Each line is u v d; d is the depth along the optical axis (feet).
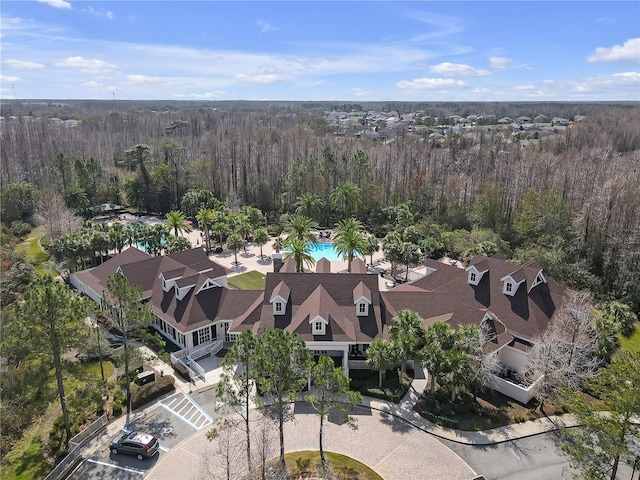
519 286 147.95
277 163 386.52
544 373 117.60
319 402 98.94
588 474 79.82
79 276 195.62
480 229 262.26
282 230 311.06
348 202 305.53
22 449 104.47
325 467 97.45
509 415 115.96
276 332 94.84
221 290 158.71
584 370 125.08
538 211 243.19
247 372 93.76
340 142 499.10
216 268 174.19
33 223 312.29
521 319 140.56
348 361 135.03
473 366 113.39
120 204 390.83
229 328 143.74
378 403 120.57
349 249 208.33
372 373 132.87
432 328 117.80
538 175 293.84
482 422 112.88
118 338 153.28
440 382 125.80
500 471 97.50
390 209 301.84
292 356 94.53
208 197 345.31
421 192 324.39
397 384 127.24
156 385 124.88
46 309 97.71
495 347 129.08
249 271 231.71
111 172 413.80
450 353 110.22
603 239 212.84
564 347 124.26
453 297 155.43
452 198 312.09
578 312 139.03
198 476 95.20
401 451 103.09
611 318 142.20
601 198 213.46
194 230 318.65
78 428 109.60
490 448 104.53
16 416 105.70
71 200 338.54
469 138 578.66
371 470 97.04
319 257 265.75
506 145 500.74
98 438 106.93
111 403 120.26
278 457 100.58
